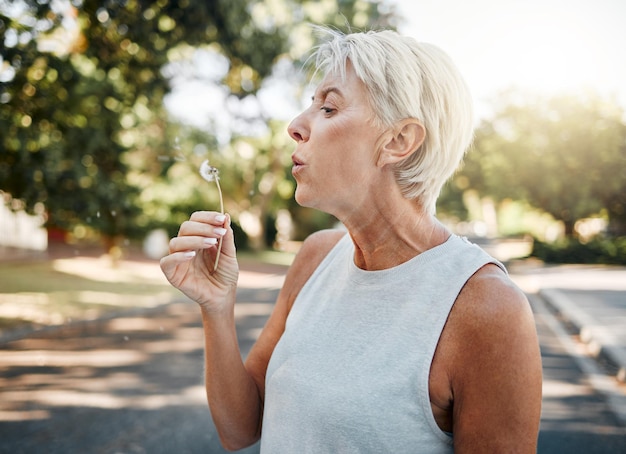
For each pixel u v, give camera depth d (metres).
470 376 0.85
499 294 0.85
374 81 0.91
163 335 8.49
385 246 0.98
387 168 0.94
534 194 25.78
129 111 12.38
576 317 9.25
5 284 13.28
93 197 11.75
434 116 0.92
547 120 25.03
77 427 4.52
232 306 1.10
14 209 10.43
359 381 0.91
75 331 8.76
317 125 0.94
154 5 8.55
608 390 5.46
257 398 1.18
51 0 8.02
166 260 0.99
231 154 26.75
